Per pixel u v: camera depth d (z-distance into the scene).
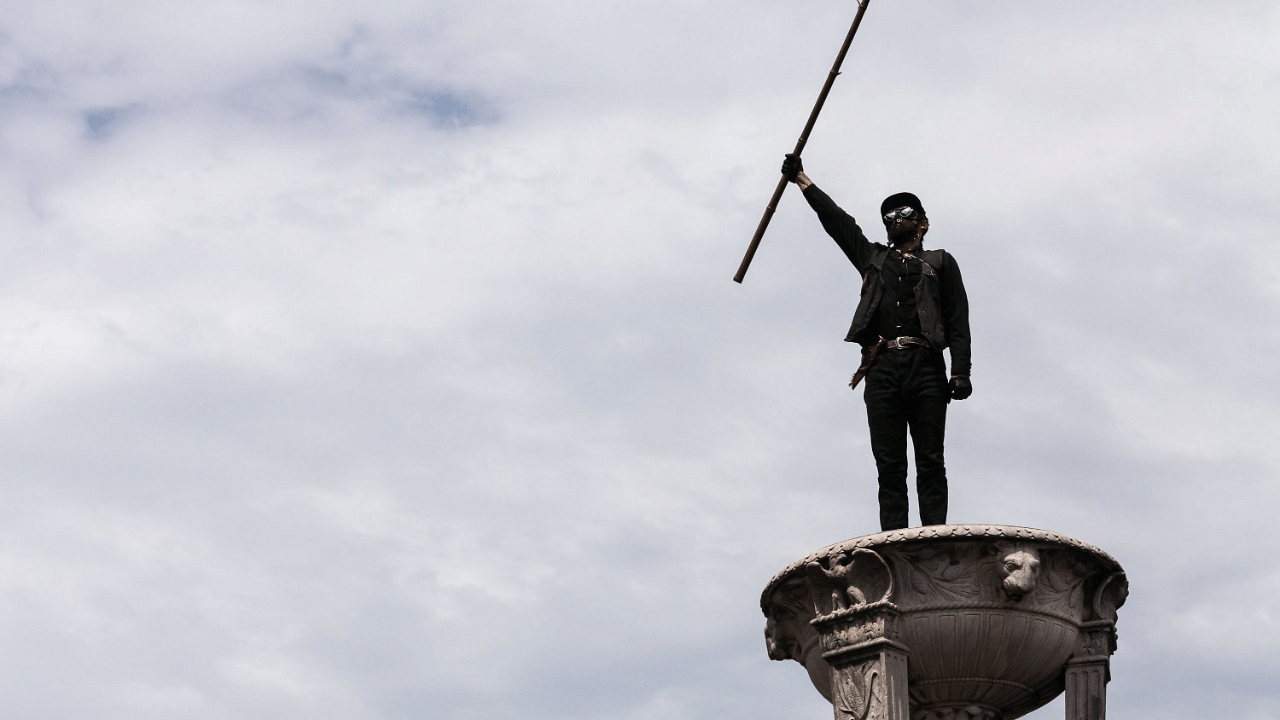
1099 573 11.84
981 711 11.71
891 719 11.24
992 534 11.39
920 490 12.41
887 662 11.38
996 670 11.57
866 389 12.65
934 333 12.46
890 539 11.47
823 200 13.18
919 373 12.48
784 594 12.10
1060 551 11.54
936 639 11.45
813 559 11.73
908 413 12.58
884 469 12.46
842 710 11.48
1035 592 11.46
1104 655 11.70
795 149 13.30
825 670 12.05
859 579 11.58
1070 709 11.66
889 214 12.93
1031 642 11.50
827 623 11.65
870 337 12.79
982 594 11.42
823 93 13.16
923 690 11.70
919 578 11.49
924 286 12.62
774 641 12.35
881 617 11.42
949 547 11.45
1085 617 11.82
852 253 13.06
